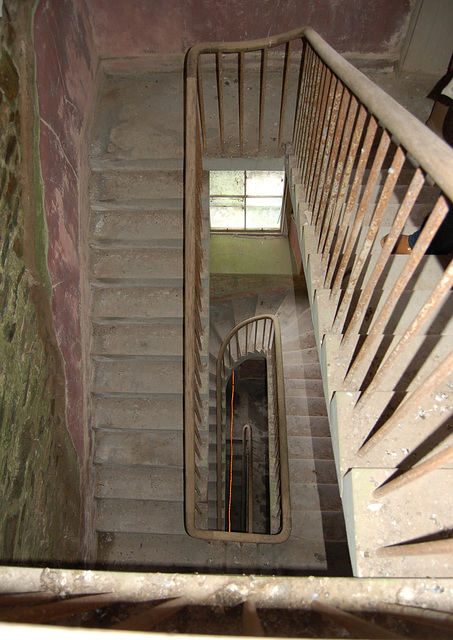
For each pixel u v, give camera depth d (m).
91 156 3.68
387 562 1.30
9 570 1.28
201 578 1.26
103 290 3.64
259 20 4.04
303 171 2.99
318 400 4.87
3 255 2.21
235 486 7.08
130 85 4.19
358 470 1.43
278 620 1.18
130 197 3.62
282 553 3.68
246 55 4.25
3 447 2.26
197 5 3.91
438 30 3.88
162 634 0.81
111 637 0.79
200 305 3.57
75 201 3.29
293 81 4.22
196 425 3.44
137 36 4.07
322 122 2.27
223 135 3.70
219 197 6.20
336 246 1.91
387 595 1.21
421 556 1.30
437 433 1.53
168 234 3.57
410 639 0.98
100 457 3.66
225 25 4.05
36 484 2.68
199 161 3.23
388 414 1.59
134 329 3.65
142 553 3.63
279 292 6.24
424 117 4.07
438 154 0.91
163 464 3.64
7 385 2.28
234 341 5.79
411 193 1.10
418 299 2.02
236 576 1.26
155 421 3.63
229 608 1.22
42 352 2.71
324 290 2.09
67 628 0.79
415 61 4.12
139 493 3.68
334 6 3.94
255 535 3.01
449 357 0.98
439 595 1.20
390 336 1.83
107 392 3.59
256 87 4.17
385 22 4.01
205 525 3.67
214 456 4.47
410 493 1.38
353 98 1.63
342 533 3.80
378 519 1.35
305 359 5.34
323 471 4.23
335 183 1.95
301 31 2.54
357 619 1.04
